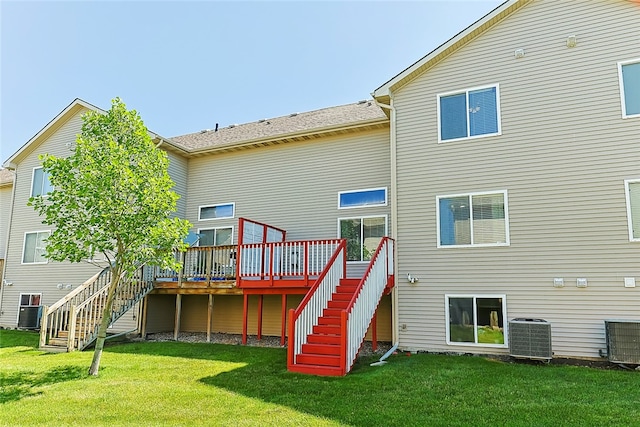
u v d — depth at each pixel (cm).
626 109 839
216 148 1379
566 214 853
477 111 966
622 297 790
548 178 879
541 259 859
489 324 883
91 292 1142
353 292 922
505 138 927
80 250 714
